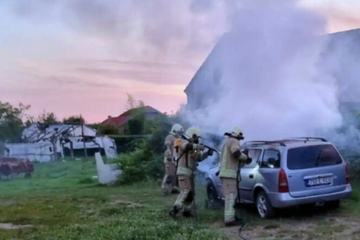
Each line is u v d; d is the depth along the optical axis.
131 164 17.45
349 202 9.98
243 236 7.66
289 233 7.66
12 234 8.73
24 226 9.59
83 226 8.92
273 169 8.68
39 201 13.36
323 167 8.64
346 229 7.69
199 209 10.27
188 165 9.35
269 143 9.29
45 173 26.86
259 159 9.18
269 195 8.67
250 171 9.30
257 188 9.04
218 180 10.44
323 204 9.42
